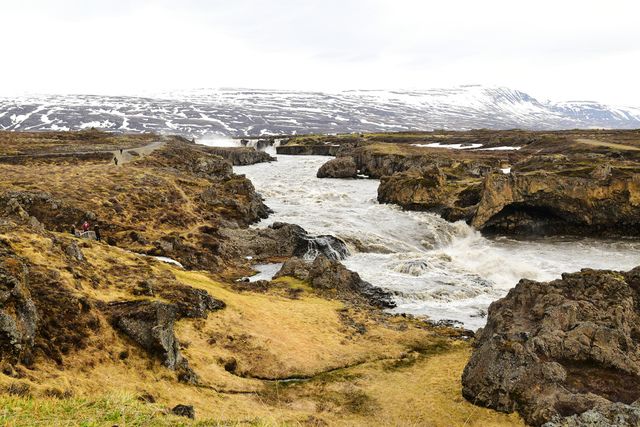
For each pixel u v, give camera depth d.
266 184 117.00
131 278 34.56
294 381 28.42
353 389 27.30
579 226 81.62
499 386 24.33
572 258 64.62
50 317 23.83
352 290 47.31
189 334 30.92
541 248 71.06
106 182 79.25
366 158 139.50
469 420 23.39
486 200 80.75
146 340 24.95
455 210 83.25
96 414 13.88
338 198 100.44
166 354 24.77
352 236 68.81
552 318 28.61
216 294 38.59
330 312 40.03
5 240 28.81
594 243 74.12
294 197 100.75
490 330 32.72
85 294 27.70
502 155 136.50
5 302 20.27
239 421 16.95
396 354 32.84
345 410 24.78
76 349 22.91
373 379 28.81
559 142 145.38
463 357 32.38
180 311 32.53
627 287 30.58
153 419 14.64
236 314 35.50
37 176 80.62
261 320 35.62
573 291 31.98
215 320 33.84
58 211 59.75
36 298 24.61
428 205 85.94
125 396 16.47
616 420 19.73
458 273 55.56
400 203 88.44
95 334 24.34
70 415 13.46
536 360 24.19
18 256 27.14
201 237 60.94
